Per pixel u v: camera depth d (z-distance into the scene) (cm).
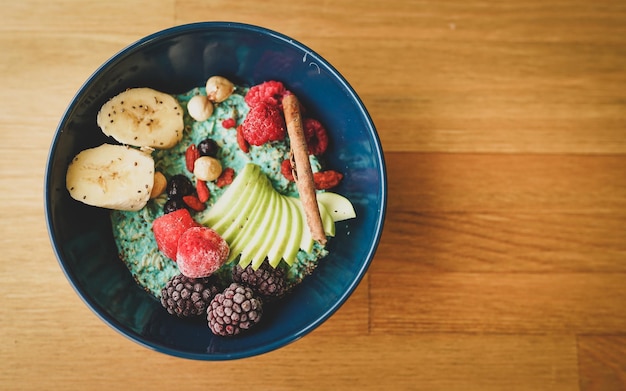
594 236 42
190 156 39
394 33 42
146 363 39
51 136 40
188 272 36
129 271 38
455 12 42
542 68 43
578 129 43
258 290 37
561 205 42
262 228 38
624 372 41
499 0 43
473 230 41
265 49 38
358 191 39
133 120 38
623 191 42
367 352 40
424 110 42
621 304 42
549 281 41
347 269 38
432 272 41
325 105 39
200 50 38
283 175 39
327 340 40
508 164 42
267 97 39
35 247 39
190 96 40
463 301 41
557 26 43
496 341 41
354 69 42
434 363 41
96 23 41
